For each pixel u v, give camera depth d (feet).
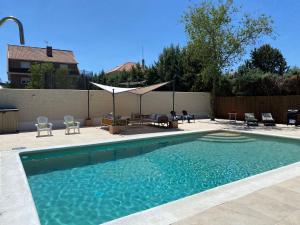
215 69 68.23
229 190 18.26
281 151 37.37
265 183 19.81
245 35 65.82
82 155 35.24
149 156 34.91
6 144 37.17
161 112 72.69
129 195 21.65
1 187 19.86
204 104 82.38
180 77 107.86
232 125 61.05
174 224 13.25
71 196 21.38
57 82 65.36
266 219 13.69
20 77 132.57
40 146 35.68
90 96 61.26
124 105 66.18
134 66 142.51
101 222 16.92
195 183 24.61
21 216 15.10
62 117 57.88
